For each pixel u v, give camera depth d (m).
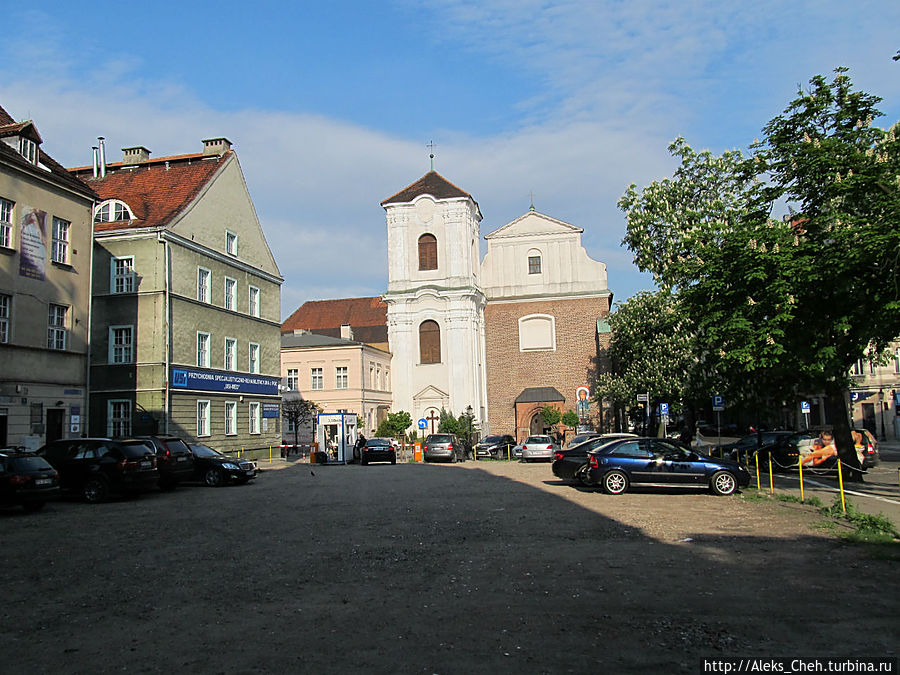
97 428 30.30
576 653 6.10
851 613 7.20
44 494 16.59
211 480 23.70
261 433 38.16
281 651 6.26
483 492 20.39
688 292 21.94
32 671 5.85
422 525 13.80
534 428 58.03
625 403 45.62
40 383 23.59
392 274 57.94
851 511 13.72
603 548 11.02
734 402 26.05
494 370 59.53
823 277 17.86
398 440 51.22
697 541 11.50
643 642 6.37
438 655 6.09
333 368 52.41
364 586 8.67
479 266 61.91
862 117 20.16
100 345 30.67
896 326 17.98
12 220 22.95
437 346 56.47
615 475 18.95
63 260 25.25
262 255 39.91
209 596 8.31
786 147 20.38
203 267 33.62
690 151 38.47
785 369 20.56
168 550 11.46
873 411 45.78
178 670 5.83
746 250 19.45
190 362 32.03
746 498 17.42
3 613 7.65
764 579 8.73
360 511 16.25
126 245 30.89
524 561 10.06
